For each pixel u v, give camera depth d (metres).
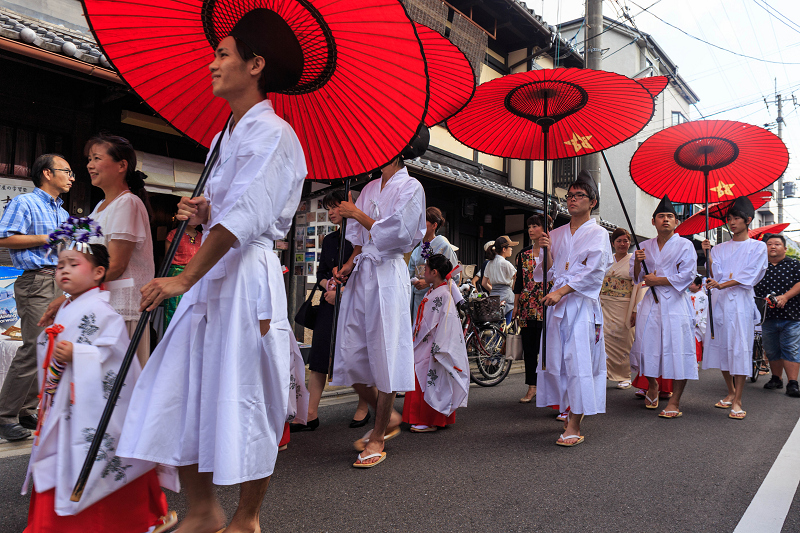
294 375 2.78
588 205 3.96
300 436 3.80
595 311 3.83
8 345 3.85
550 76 3.88
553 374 3.88
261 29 1.88
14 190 4.91
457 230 10.75
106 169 2.34
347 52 2.08
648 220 21.28
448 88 3.10
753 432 4.28
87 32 6.05
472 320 6.42
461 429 4.17
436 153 10.51
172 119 2.36
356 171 2.55
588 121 4.32
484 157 11.80
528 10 11.23
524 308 5.32
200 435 1.72
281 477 2.94
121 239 2.23
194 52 2.20
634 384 5.44
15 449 3.19
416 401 4.12
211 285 1.77
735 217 5.47
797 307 6.23
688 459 3.46
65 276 1.97
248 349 1.76
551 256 4.18
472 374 6.79
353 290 3.41
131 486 1.90
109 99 5.11
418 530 2.31
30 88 4.94
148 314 1.68
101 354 1.91
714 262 5.56
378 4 1.84
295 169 1.89
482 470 3.14
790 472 3.24
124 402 1.93
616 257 6.41
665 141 5.46
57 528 1.82
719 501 2.74
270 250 1.89
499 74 12.16
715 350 5.25
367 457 3.15
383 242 3.13
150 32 2.10
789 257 6.52
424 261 5.87
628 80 3.78
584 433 4.09
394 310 3.23
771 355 6.62
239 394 1.72
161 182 5.80
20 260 3.29
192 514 1.93
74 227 2.02
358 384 3.54
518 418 4.60
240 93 1.90
